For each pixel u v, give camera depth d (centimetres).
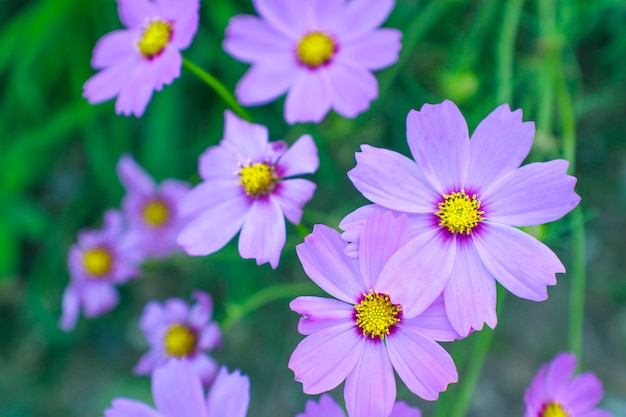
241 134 48
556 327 63
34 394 71
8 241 68
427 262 42
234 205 47
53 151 72
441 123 43
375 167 42
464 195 43
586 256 64
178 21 48
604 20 63
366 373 42
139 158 68
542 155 55
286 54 52
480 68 62
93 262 61
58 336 71
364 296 42
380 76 62
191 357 53
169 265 68
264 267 65
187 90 67
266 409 65
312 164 46
